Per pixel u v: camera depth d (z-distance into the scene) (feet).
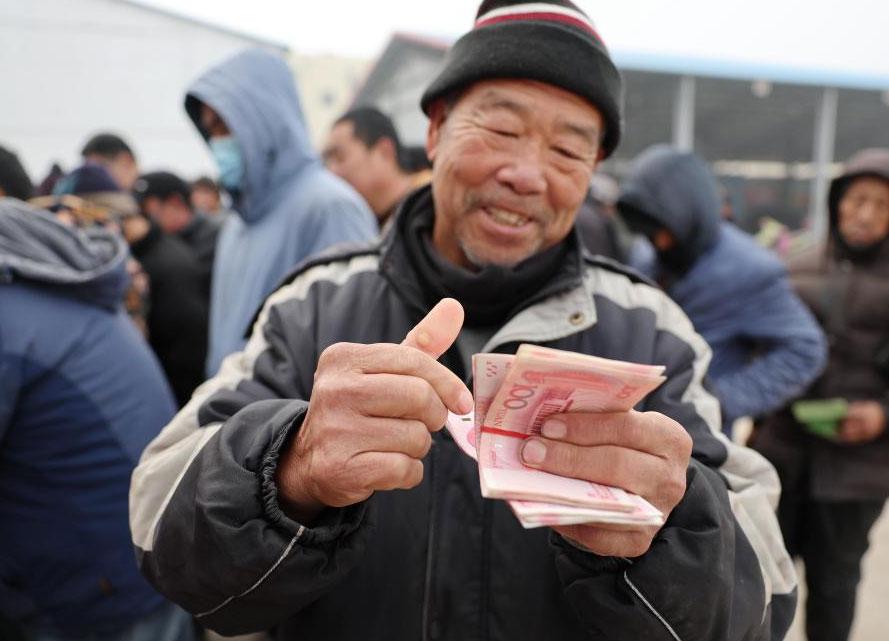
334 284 3.93
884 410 7.86
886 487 7.99
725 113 50.06
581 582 2.75
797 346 7.51
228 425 2.92
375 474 2.36
